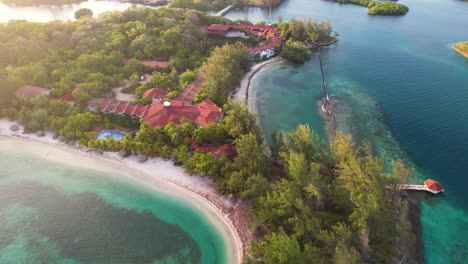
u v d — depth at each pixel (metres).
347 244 52.53
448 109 106.56
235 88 118.50
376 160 67.31
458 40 163.50
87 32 139.62
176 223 68.94
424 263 60.03
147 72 125.06
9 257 63.91
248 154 73.62
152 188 76.94
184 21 152.00
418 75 129.00
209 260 61.69
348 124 100.62
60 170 83.00
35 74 110.50
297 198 60.75
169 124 87.00
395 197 63.03
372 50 153.12
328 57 147.00
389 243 59.50
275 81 127.00
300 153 72.62
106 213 71.81
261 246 56.84
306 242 57.12
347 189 63.09
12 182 80.06
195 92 108.25
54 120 93.75
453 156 86.62
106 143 85.56
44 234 68.06
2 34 130.62
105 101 102.44
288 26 165.62
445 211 70.25
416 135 95.19
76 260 62.81
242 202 71.69
